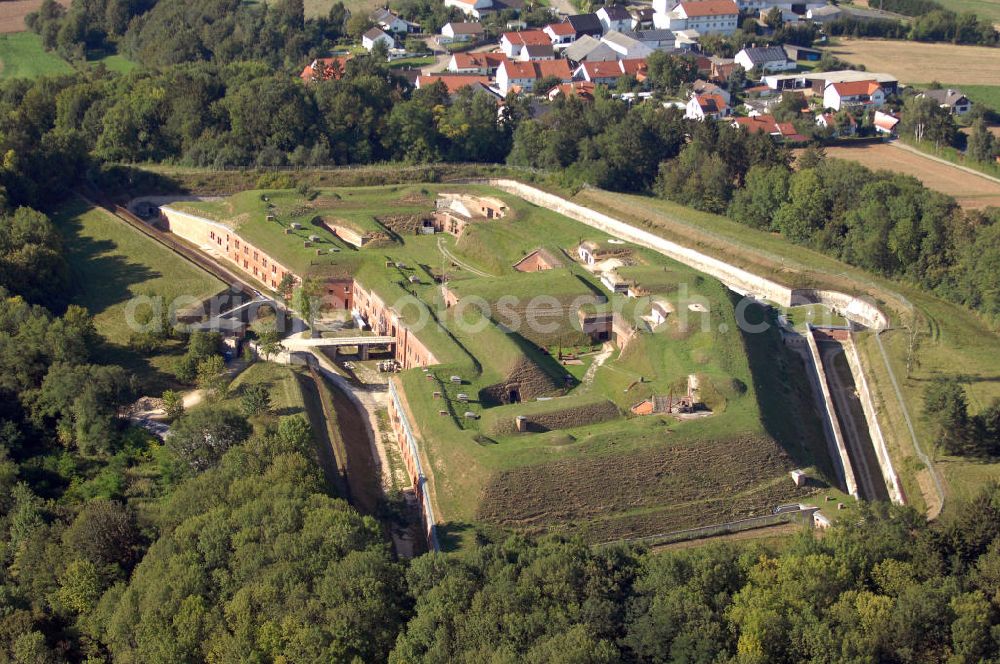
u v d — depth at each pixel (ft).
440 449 574.15
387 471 606.55
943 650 430.61
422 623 428.15
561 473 549.54
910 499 585.63
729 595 449.89
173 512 502.79
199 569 454.81
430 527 534.78
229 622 435.12
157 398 643.45
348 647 424.46
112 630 447.83
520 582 440.45
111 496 546.26
